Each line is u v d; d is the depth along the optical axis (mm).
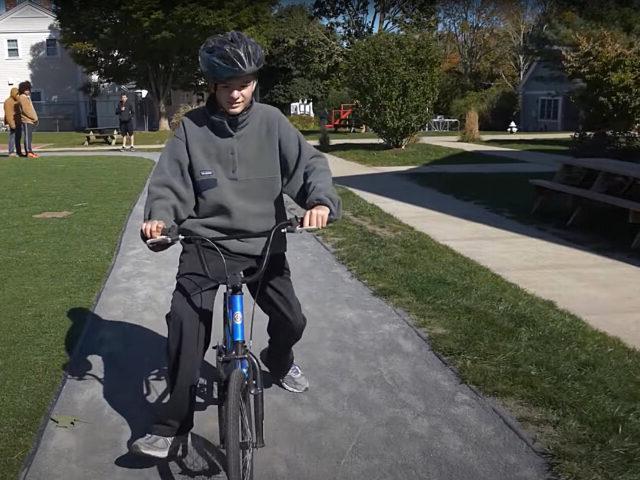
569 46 28422
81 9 32250
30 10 41438
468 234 8297
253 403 3256
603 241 7883
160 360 4504
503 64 47688
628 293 5934
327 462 3350
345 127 37188
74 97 42344
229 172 3242
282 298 3482
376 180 13617
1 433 3496
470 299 5621
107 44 32281
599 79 17672
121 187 12078
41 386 4031
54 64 42031
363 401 3959
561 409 3766
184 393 3141
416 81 19312
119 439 3539
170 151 3258
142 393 4035
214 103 3215
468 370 4262
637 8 27172
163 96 35375
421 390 4082
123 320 5227
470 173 14609
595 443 3406
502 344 4652
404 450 3447
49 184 12562
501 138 28203
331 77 43438
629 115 17422
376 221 8945
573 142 19172
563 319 5180
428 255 7094
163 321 5227
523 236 8180
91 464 3311
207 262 3258
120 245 7539
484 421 3703
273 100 45688
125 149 23766
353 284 6109
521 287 6086
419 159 17812
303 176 3289
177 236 2977
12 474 3152
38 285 6012
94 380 4195
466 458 3365
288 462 3350
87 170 15141
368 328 5055
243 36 3113
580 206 8664
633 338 4895
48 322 5086
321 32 43344
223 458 3389
